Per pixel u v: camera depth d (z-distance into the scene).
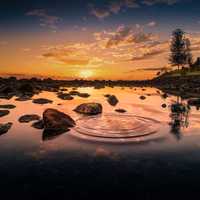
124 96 36.78
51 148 9.33
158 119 15.49
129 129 12.26
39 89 46.03
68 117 13.21
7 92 35.44
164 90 52.66
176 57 56.81
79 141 10.17
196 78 65.19
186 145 9.73
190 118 15.97
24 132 11.80
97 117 15.94
